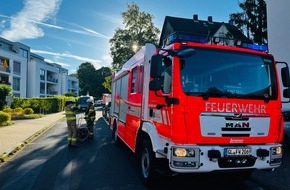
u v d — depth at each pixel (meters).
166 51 5.17
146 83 6.29
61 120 23.42
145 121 6.32
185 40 5.41
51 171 7.19
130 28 41.94
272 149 5.24
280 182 6.39
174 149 4.81
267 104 5.33
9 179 6.51
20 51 60.06
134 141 7.13
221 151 4.88
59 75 75.81
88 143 11.45
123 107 9.23
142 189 5.88
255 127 5.20
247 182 6.51
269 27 15.70
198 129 4.89
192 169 4.77
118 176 6.77
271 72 5.57
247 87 5.29
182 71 5.00
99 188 5.89
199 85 5.03
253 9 28.56
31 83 60.12
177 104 4.87
